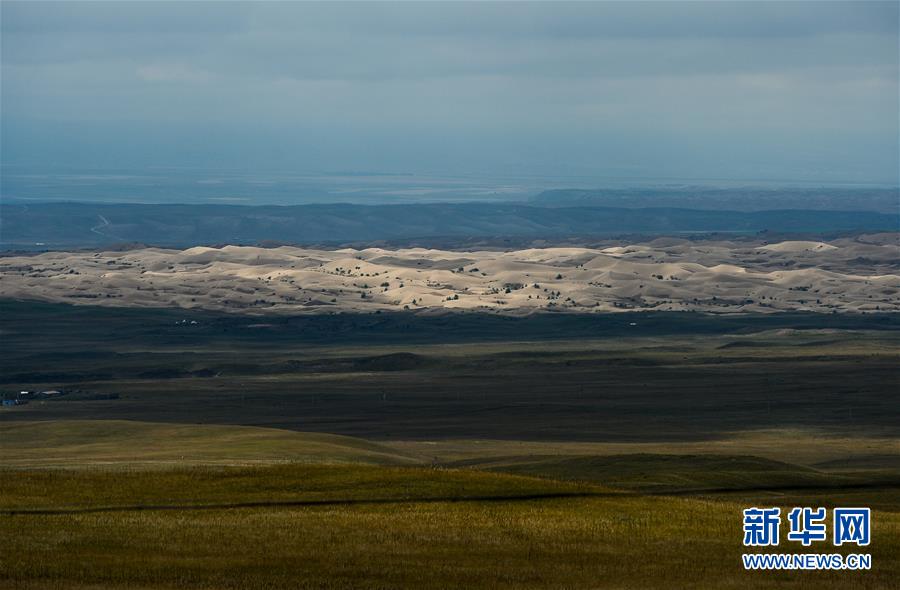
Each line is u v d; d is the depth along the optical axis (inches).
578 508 5684.1
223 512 5477.4
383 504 5664.4
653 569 4719.5
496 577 4562.0
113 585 4320.9
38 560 4591.5
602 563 4790.8
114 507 5551.2
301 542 4968.0
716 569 4751.5
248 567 4603.8
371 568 4628.4
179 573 4495.6
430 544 4995.1
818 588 4530.0
